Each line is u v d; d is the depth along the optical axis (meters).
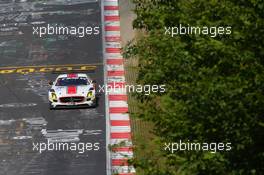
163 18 56.62
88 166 97.44
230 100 46.06
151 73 56.00
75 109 120.62
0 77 142.88
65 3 183.75
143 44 63.75
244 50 47.94
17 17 178.00
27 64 150.38
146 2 67.69
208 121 48.19
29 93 132.62
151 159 52.41
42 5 184.50
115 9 175.25
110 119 115.31
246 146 47.19
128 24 164.25
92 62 147.12
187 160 49.78
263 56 47.81
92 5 179.88
